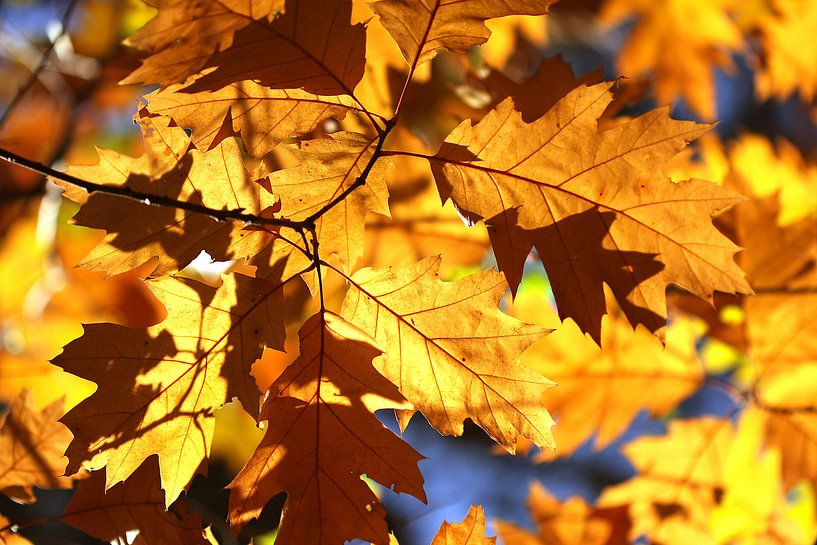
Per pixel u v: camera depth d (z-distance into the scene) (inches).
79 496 32.3
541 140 30.5
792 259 39.4
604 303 30.7
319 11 29.3
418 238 38.6
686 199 30.6
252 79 29.8
